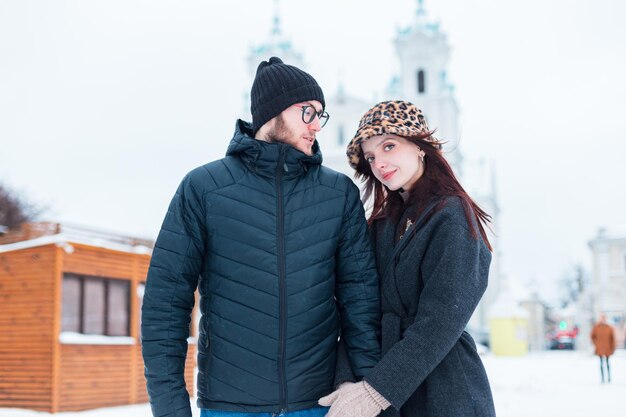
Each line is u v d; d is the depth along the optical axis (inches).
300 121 98.9
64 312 412.2
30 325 408.8
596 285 1733.5
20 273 414.3
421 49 1806.1
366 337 98.4
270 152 96.4
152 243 497.4
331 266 99.0
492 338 1360.7
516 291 1827.0
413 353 90.7
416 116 104.0
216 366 94.3
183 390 94.3
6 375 411.2
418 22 1839.3
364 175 111.3
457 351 97.7
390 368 90.7
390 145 101.7
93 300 433.1
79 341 413.7
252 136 104.3
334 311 99.4
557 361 1082.7
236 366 93.3
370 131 100.5
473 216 98.4
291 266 95.3
